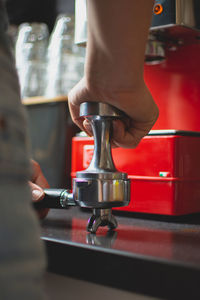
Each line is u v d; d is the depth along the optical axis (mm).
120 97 482
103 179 541
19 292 244
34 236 263
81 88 522
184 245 495
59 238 512
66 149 1132
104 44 430
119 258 433
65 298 474
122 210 780
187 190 739
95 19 418
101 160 554
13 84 285
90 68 462
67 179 1130
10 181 259
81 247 468
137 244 496
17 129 272
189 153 742
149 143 745
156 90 927
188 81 885
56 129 1141
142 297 414
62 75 1414
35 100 1188
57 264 492
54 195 652
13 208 255
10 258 246
